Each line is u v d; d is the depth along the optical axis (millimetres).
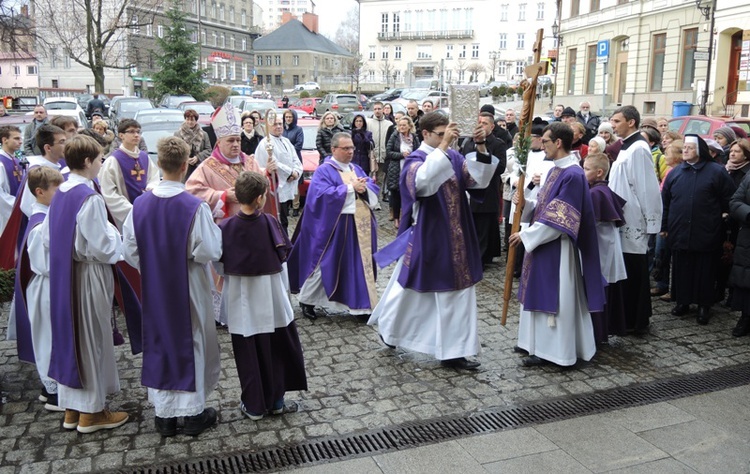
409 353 5371
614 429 4137
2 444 3951
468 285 4918
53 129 5242
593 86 33062
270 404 4242
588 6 33281
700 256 6051
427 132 4812
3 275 6406
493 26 70812
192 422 4016
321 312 6414
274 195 6254
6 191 6258
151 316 3867
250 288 4055
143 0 41188
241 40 75750
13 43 28828
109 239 3859
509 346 5527
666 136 8438
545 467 3701
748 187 5566
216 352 4102
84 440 4000
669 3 27234
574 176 4793
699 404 4484
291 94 52094
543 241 4832
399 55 75000
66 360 3932
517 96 37156
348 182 6152
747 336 5805
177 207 3811
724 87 24344
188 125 9008
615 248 5426
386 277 7652
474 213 7879
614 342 5668
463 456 3822
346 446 3941
